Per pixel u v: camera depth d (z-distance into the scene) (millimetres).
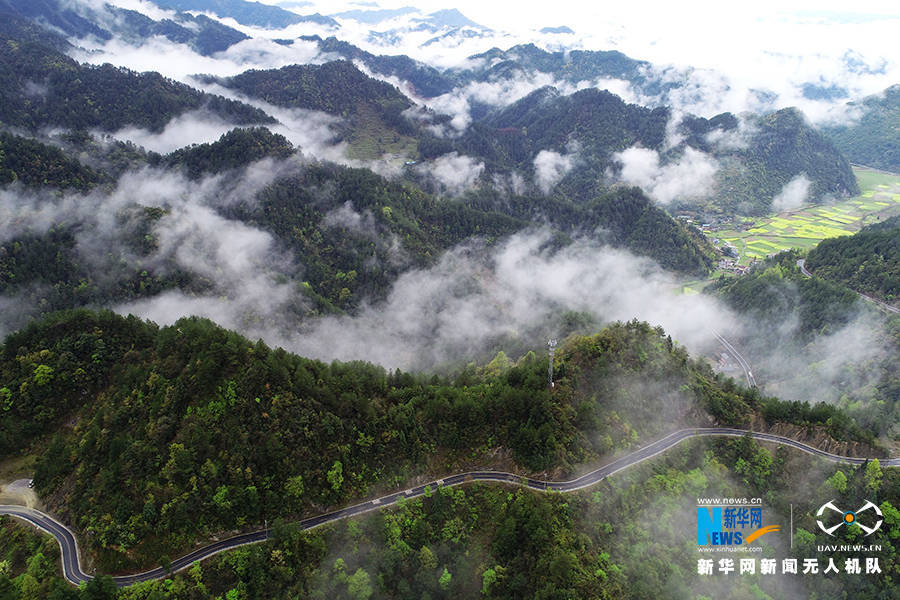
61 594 100438
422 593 116000
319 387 135875
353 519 124438
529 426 137875
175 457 115375
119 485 115562
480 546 124375
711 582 125812
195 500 113812
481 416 142625
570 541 121062
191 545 113375
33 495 125250
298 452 124062
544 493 132500
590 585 112438
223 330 140000
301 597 110438
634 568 120688
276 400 126688
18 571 111375
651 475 141625
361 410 135750
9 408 140750
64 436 140000
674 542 130250
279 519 115312
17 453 137625
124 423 128250
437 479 136500
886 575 135875
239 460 118188
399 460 135375
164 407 125375
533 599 111812
